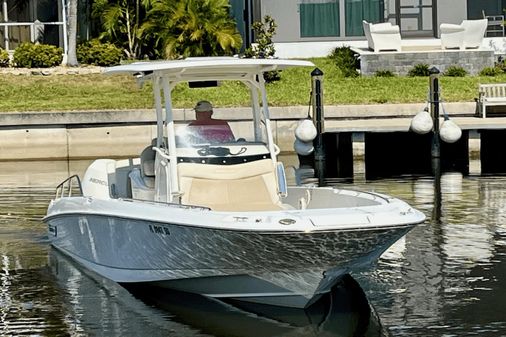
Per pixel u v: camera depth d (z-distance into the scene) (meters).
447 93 34.25
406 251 17.17
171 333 12.95
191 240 13.54
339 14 40.91
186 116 27.09
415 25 41.28
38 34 42.31
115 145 32.75
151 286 15.10
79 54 39.28
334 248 13.00
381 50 37.72
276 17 40.81
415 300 14.23
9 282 15.62
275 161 15.22
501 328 12.89
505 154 30.70
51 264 16.80
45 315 13.80
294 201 15.77
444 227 19.08
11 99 34.88
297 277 13.49
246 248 13.12
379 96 34.25
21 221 20.61
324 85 35.72
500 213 20.44
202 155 14.88
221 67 14.93
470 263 16.22
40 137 32.62
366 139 31.06
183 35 38.34
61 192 18.41
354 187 24.55
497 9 41.25
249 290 13.98
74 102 34.41
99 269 16.02
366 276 15.60
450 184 24.83
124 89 36.16
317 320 13.46
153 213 14.00
